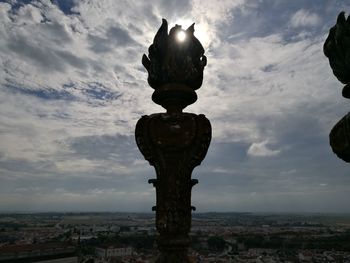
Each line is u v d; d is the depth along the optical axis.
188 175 3.62
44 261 66.12
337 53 3.01
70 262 70.44
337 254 88.75
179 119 3.68
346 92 3.01
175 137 3.64
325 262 79.94
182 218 3.52
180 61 3.79
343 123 2.72
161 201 3.58
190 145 3.62
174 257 3.42
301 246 106.44
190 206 3.61
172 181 3.58
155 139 3.66
